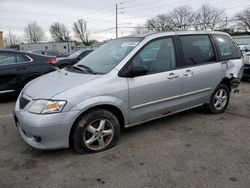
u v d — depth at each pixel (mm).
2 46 46375
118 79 3402
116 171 2932
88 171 2941
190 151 3398
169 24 58000
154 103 3812
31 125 2961
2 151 3479
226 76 4816
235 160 3139
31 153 3406
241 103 5828
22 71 6262
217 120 4629
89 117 3221
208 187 2609
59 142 3074
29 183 2725
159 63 3871
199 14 55969
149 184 2678
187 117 4797
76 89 3121
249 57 8367
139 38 3916
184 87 4148
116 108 3449
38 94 3164
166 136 3918
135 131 4129
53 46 43156
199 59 4406
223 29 54594
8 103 6168
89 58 4273
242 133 4012
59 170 2971
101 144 3396
